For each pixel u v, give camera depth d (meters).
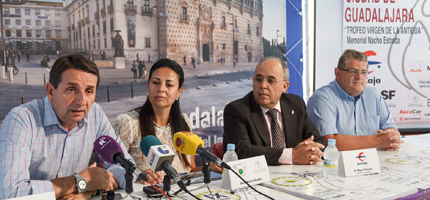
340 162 1.88
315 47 4.71
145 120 2.36
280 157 2.16
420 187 1.67
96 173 1.66
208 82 4.32
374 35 4.76
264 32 4.62
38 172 1.76
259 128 2.43
